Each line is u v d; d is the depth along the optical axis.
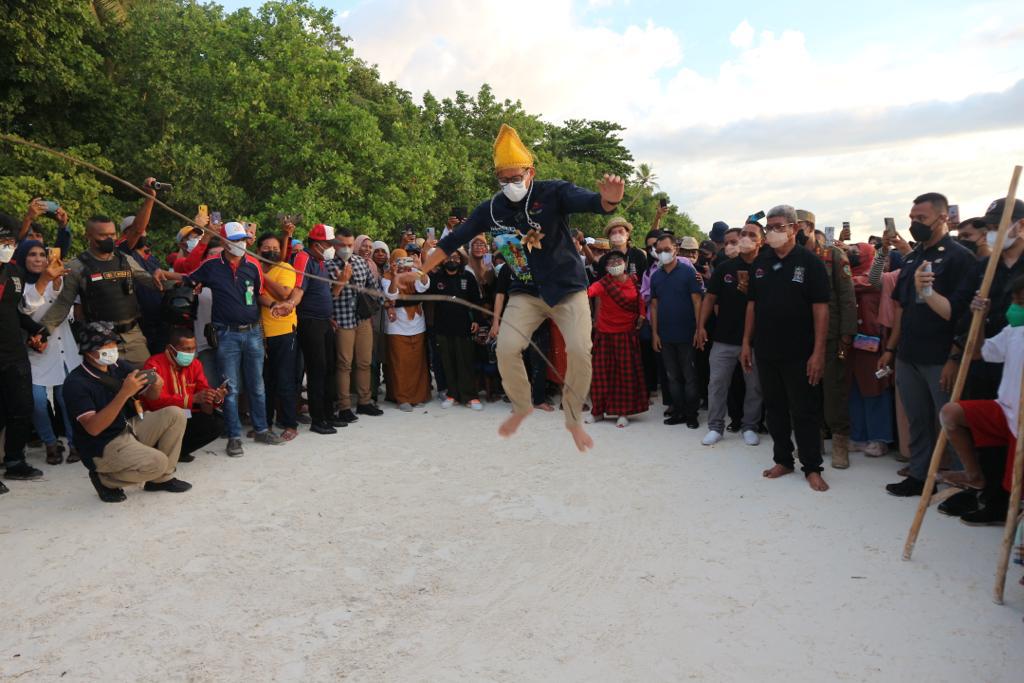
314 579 4.75
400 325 9.59
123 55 23.94
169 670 3.75
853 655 3.74
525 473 6.86
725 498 6.06
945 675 3.54
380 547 5.23
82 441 6.02
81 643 4.02
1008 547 4.17
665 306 8.42
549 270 4.22
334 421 8.89
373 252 10.27
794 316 6.16
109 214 20.11
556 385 10.31
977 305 4.71
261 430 7.96
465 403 9.81
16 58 19.48
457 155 35.00
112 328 6.04
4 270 6.46
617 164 63.41
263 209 23.92
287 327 8.05
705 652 3.80
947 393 5.69
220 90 23.59
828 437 7.85
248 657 3.86
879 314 6.84
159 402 6.50
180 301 6.86
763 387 6.48
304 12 25.39
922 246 5.98
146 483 6.46
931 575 4.57
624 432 8.38
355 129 24.28
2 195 17.00
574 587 4.58
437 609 4.34
